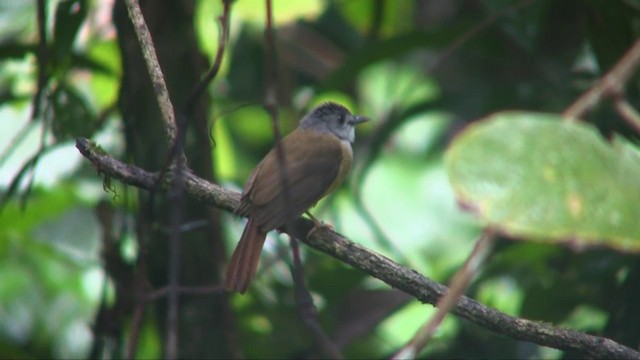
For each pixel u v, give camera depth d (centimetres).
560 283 981
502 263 1009
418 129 1434
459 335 1026
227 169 1265
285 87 1382
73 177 1127
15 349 984
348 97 1405
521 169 278
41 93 870
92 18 1173
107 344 904
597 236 268
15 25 1166
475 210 275
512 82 1088
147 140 891
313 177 891
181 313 914
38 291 1196
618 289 918
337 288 1052
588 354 608
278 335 1018
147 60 658
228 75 1379
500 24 1057
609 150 285
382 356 1052
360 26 1348
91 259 1139
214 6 1209
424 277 652
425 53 1397
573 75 1063
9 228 1117
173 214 542
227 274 763
